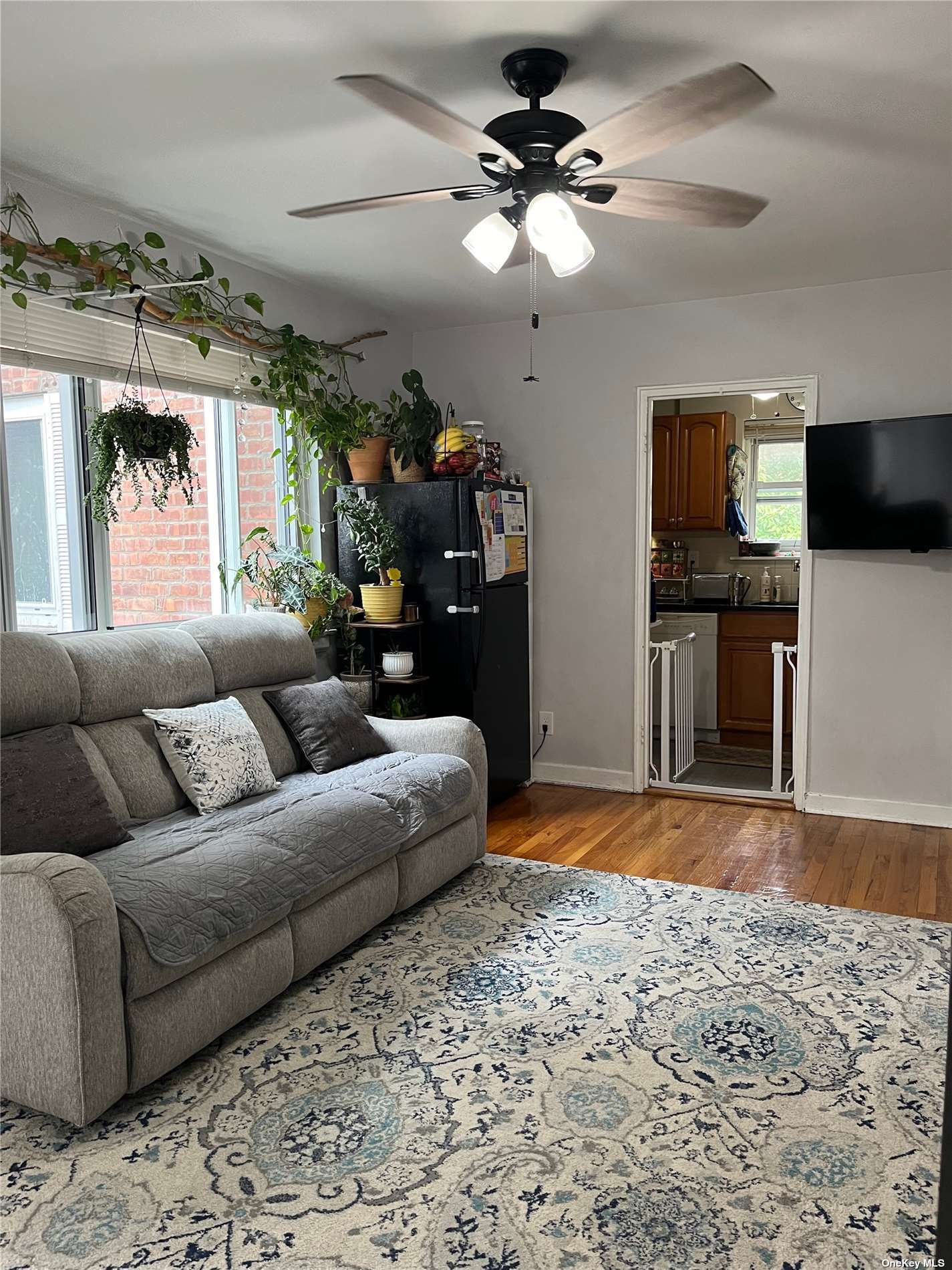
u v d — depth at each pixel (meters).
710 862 3.90
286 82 2.38
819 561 4.52
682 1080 2.28
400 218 3.38
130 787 2.91
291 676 3.84
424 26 2.12
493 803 4.73
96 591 3.41
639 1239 1.75
